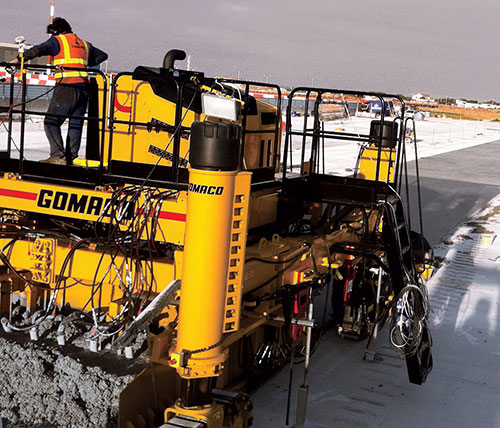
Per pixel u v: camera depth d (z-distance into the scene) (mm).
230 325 3932
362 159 8227
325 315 7184
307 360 4801
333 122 33844
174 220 4637
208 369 3779
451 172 22984
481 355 6770
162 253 5215
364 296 6891
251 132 5309
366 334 7086
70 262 4988
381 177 8148
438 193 18203
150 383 4266
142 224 4750
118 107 5375
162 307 4137
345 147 26656
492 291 9086
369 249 6059
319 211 6875
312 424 5051
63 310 5520
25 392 4633
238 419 4258
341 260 6711
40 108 13516
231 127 3586
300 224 6398
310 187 5828
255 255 4996
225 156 3570
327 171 19000
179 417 3854
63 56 5891
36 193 5117
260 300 4895
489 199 17656
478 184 20297
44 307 5570
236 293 3916
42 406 4531
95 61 6207
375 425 5129
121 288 4852
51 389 4574
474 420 5332
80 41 5984
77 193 4992
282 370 6066
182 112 5109
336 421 5141
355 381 5961
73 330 4969
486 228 13742
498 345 7074
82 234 5574
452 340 7156
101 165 5031
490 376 6250
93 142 6109
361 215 7355
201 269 3674
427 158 27359
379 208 5594
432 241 12227
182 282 3750
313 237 6059
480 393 5855
